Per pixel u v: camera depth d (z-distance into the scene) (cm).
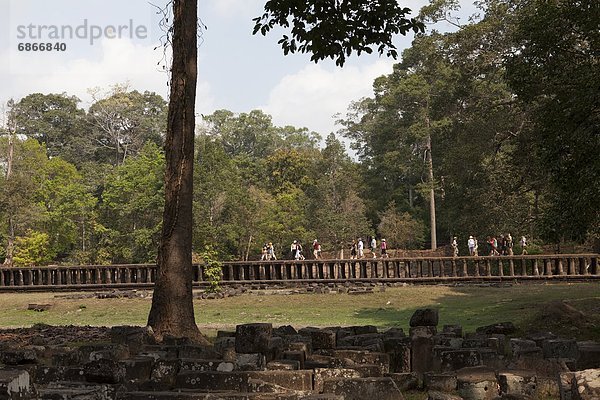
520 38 1939
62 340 1580
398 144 6662
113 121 8338
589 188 1485
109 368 841
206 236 4772
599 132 1506
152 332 1273
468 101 3709
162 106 8856
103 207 5481
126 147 8069
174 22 1411
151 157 5641
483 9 3491
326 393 799
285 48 1521
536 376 847
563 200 1596
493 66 3428
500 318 2053
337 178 6262
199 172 4841
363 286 3186
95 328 1847
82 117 8531
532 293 2625
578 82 1527
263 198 5888
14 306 2962
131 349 1119
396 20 1491
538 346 1088
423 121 5997
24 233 5228
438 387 890
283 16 1501
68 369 887
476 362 973
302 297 2906
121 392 795
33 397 558
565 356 1007
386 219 6044
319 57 1513
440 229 6738
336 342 1167
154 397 757
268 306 2727
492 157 3475
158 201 5047
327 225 5650
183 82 1409
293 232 5672
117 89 8400
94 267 3553
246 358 976
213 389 847
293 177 7050
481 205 3759
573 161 1538
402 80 6225
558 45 1650
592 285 2852
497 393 852
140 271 3538
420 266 3550
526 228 4066
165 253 1394
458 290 2923
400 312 2462
